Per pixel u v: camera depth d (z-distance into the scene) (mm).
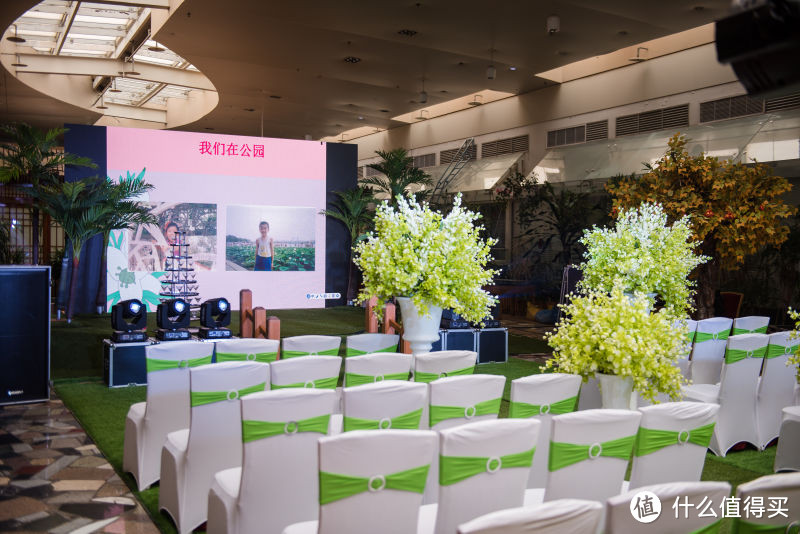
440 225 4590
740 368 4930
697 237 6609
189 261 13070
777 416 5273
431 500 3561
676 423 2723
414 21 10750
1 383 6215
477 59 12930
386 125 20203
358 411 3023
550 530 1670
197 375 3457
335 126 20219
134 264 12719
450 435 2230
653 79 12844
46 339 6414
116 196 11047
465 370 4266
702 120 11969
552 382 3398
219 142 13492
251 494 2877
